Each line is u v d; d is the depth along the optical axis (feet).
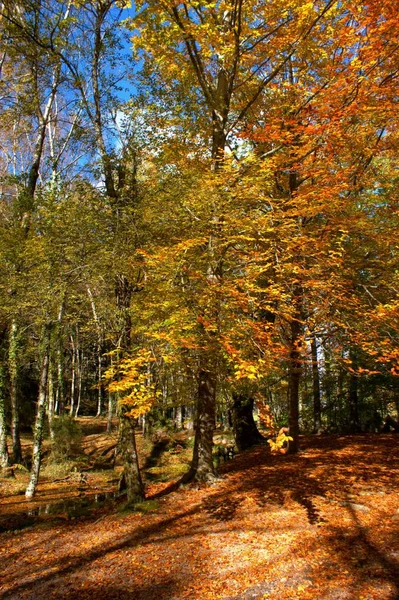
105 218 28.78
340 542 21.76
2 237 35.76
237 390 36.60
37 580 20.74
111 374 23.73
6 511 35.94
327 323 30.45
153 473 51.49
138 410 23.25
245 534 23.94
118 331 29.78
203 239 23.29
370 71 24.86
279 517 25.86
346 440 47.60
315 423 59.47
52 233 28.68
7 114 55.72
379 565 19.10
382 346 27.27
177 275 23.68
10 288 34.58
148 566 21.20
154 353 25.85
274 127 26.84
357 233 30.66
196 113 36.60
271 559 20.63
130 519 28.12
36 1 42.37
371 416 60.75
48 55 44.86
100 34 41.06
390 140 30.94
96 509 32.09
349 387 57.31
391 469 33.99
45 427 76.69
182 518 27.43
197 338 23.65
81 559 22.71
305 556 20.63
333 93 24.97
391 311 25.32
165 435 71.31
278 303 27.02
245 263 26.61
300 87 31.35
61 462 59.77
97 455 67.26
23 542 26.17
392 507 25.91
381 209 31.58
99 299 31.55
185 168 31.40
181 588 18.80
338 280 27.91
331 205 26.81
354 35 24.99
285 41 29.58
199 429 35.68
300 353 30.89
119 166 34.88
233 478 35.12
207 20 31.48
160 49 32.32
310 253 27.07
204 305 23.30
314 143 27.14
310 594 17.31
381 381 52.65
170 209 26.48
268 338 22.61
